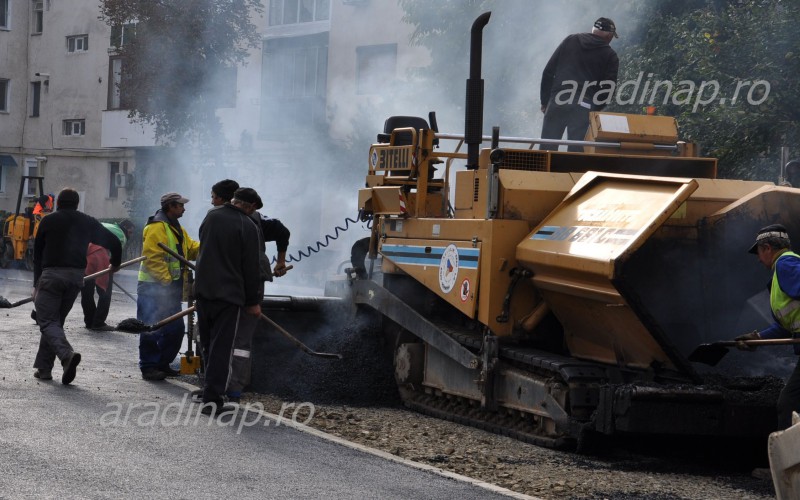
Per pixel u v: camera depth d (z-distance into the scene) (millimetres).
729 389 13180
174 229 18469
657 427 12539
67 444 12219
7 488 10211
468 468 12391
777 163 23516
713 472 13109
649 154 16531
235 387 15656
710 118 23641
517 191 14539
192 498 10258
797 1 23109
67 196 17422
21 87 76562
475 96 15328
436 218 16141
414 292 16984
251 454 12289
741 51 23375
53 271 17109
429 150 16641
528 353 14250
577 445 13531
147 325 16312
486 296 14531
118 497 10133
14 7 76000
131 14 49812
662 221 12422
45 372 16906
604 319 13508
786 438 8523
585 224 13516
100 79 70312
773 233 12555
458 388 15867
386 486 11109
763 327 14633
